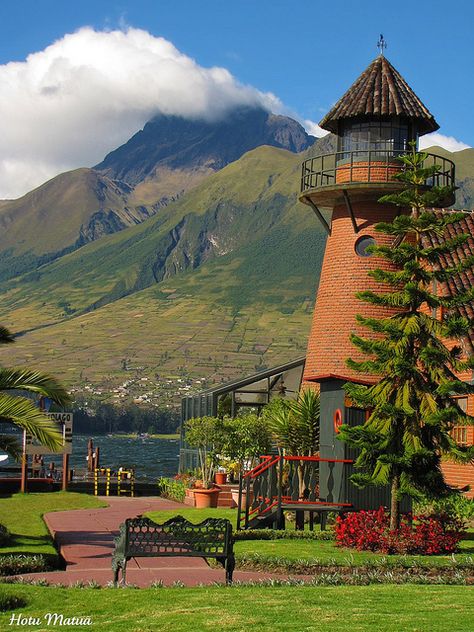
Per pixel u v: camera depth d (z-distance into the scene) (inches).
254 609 539.2
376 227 888.9
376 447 832.9
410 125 1375.5
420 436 833.5
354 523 840.9
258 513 976.3
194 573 708.7
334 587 625.3
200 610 538.3
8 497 1373.0
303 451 1189.7
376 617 513.3
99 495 1648.6
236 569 738.2
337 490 954.1
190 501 1315.2
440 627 486.9
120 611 542.6
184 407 1758.1
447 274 865.5
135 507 1266.0
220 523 649.6
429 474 837.8
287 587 626.8
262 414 1459.2
